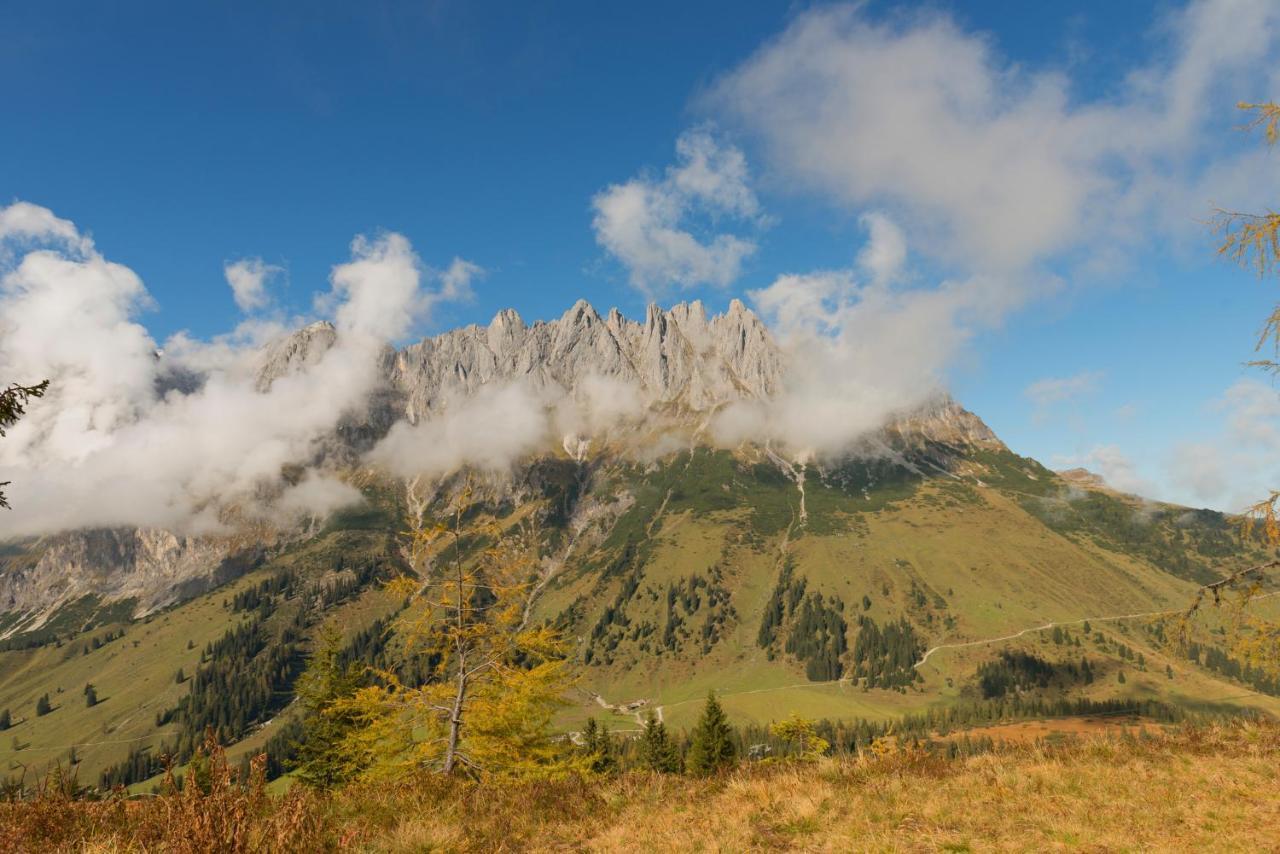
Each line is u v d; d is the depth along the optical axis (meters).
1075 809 12.05
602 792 14.66
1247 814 11.51
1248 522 14.67
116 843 10.11
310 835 9.57
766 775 15.58
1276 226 12.95
